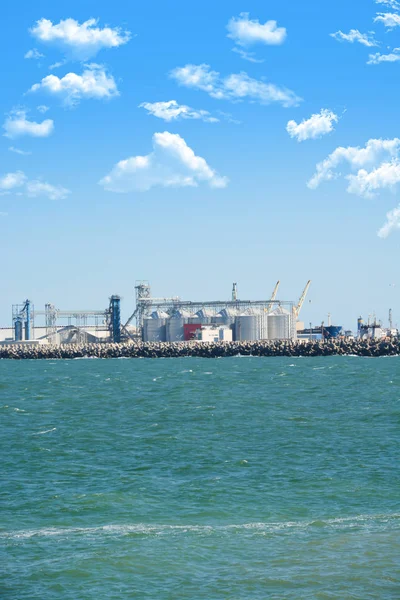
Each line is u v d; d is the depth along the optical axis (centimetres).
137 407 10331
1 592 3434
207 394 12062
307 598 3309
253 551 3897
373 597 3306
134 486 5350
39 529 4362
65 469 5972
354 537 4081
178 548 3962
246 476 5622
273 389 12825
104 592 3412
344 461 6072
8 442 7325
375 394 11500
